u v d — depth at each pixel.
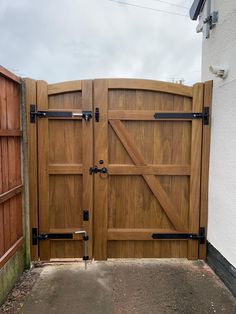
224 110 2.14
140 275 2.27
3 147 1.91
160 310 1.78
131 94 2.42
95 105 2.40
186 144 2.49
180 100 2.44
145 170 2.48
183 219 2.55
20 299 1.91
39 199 2.46
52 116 2.38
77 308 1.81
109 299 1.91
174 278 2.22
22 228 2.34
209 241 2.47
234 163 1.98
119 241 2.56
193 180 2.50
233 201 1.99
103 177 2.47
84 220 2.50
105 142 2.43
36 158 2.41
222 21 2.16
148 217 2.55
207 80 2.52
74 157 2.45
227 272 2.08
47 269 2.38
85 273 2.30
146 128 2.46
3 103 1.91
